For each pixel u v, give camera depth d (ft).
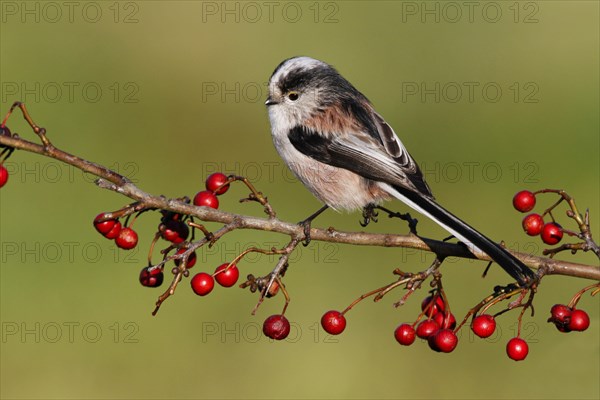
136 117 45.34
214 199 22.24
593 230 41.75
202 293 20.88
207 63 47.83
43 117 44.39
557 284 37.55
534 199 23.11
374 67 48.14
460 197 42.60
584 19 50.98
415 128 45.55
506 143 44.83
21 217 39.63
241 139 45.62
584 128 45.14
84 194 41.39
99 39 48.70
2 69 46.11
